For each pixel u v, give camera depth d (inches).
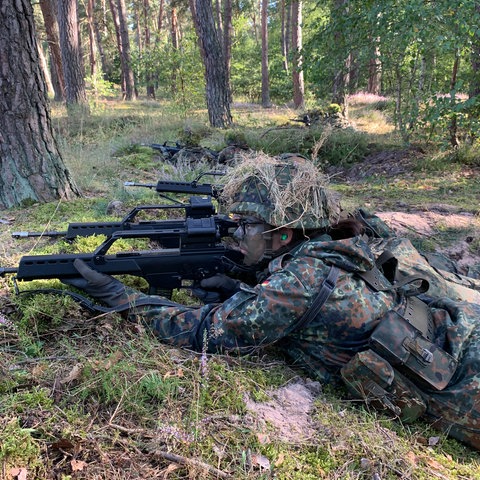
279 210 90.2
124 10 1019.9
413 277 96.3
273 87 1096.2
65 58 609.9
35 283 109.9
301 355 96.8
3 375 79.8
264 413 84.3
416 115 317.1
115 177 251.0
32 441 68.0
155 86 1254.9
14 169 178.4
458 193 260.2
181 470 69.8
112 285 99.5
